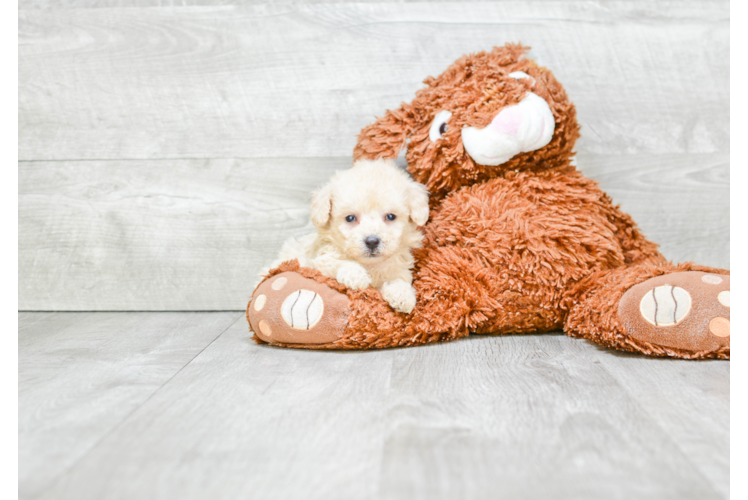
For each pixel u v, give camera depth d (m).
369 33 1.47
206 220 1.53
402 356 1.12
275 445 0.75
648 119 1.48
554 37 1.46
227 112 1.50
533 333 1.27
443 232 1.25
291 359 1.11
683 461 0.69
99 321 1.45
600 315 1.10
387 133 1.31
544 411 0.83
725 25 1.45
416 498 0.62
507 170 1.27
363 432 0.78
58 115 1.51
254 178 1.51
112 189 1.53
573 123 1.29
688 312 1.01
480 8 1.46
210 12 1.47
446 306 1.18
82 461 0.72
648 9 1.46
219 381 0.99
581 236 1.20
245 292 1.54
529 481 0.65
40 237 1.54
